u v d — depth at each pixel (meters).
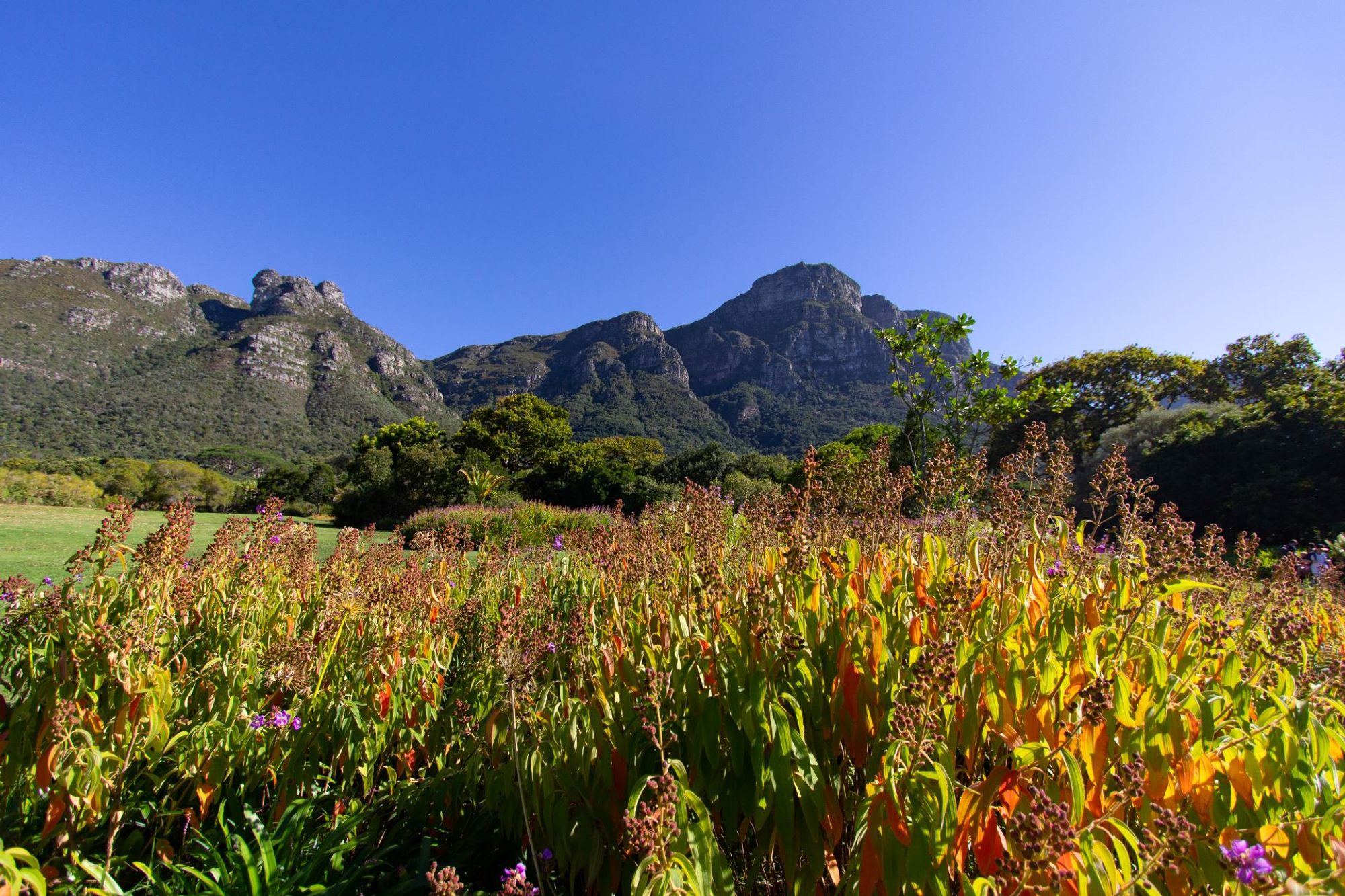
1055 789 1.45
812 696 1.73
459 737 2.46
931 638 1.84
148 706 1.94
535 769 1.81
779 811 1.48
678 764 1.44
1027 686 1.58
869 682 1.69
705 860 1.37
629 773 1.69
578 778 1.79
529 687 2.09
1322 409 14.26
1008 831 1.40
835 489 3.09
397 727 2.38
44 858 1.85
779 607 2.01
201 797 1.97
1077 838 1.14
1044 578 2.19
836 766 1.77
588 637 2.60
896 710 1.44
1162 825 1.19
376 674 2.49
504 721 2.10
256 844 1.98
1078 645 1.74
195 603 2.92
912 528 3.01
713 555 2.67
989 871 1.42
